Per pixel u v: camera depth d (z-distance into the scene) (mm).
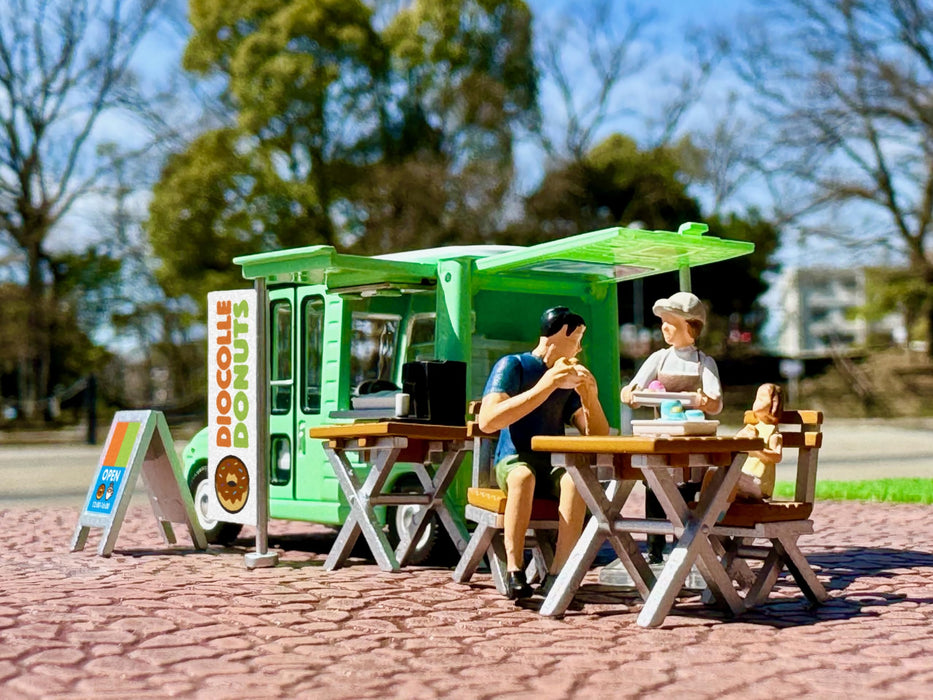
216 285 38406
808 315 93938
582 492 5676
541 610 5637
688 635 5168
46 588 6336
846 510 11227
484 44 40938
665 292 51094
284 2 39656
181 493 8422
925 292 51875
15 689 4141
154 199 39562
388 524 8227
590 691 4148
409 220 38562
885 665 4570
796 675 4395
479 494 6352
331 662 4602
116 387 55375
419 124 40781
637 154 46969
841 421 43094
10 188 44656
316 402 8531
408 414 7238
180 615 5484
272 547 9062
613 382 8641
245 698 4020
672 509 5473
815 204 39750
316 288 8586
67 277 49031
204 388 52625
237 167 38500
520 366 6219
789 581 6852
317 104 39312
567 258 7461
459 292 7738
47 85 43500
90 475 18469
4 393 55781
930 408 46375
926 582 6754
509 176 40000
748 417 6129
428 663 4586
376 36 40688
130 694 4070
